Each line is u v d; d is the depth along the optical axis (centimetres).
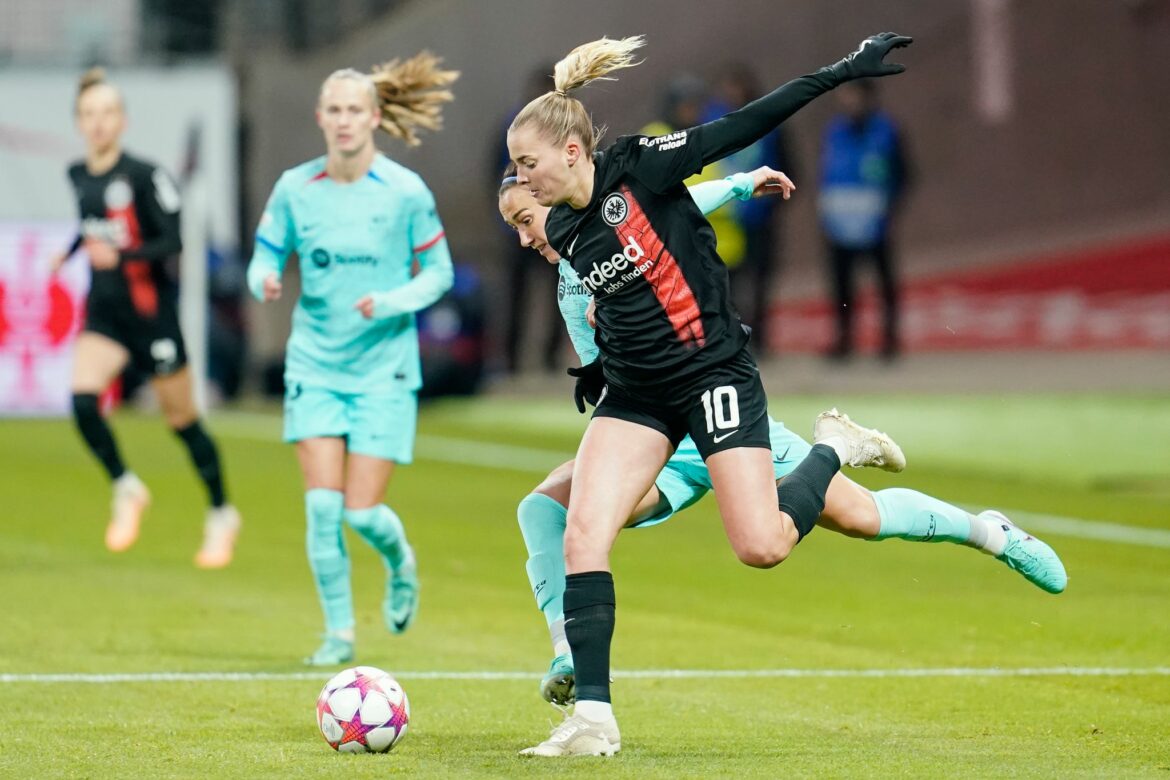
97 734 1934
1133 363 6425
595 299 1825
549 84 7388
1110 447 5391
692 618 2930
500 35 8806
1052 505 4394
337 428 2566
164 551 3806
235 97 8875
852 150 6569
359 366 2580
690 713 2106
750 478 1780
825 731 1978
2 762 1769
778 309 7262
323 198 2595
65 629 2781
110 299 3378
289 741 1891
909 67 7269
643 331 1792
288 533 4112
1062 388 6450
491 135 8750
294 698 2197
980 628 2808
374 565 3669
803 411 6250
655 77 8312
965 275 6862
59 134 7531
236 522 3522
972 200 6950
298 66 9300
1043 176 6762
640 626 2844
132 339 3400
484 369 7625
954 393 6444
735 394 1791
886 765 1742
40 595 3152
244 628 2831
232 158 7719
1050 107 6800
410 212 2609
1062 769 1725
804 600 3128
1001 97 6944
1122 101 6619
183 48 9512
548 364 7781
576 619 1788
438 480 5206
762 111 1784
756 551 1772
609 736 1789
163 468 5456
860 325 7006
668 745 1873
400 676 2392
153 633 2759
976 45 7019
